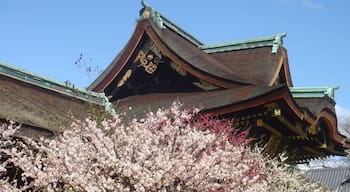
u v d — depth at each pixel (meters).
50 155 8.42
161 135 8.75
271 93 12.38
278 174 13.31
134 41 17.61
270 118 13.38
